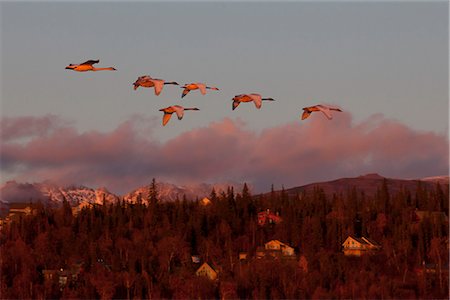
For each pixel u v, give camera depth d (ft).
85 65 299.17
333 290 597.52
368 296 577.43
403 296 581.53
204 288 621.72
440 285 605.31
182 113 318.86
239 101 302.25
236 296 605.31
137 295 625.82
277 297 590.55
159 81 307.78
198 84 319.68
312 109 296.51
